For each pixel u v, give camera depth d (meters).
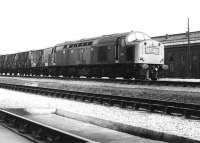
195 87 19.14
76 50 33.75
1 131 9.10
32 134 8.57
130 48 26.67
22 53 50.78
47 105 16.67
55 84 28.03
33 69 46.56
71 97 19.25
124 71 27.52
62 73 37.38
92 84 25.03
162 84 21.20
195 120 11.41
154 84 21.67
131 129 9.51
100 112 13.81
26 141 7.87
